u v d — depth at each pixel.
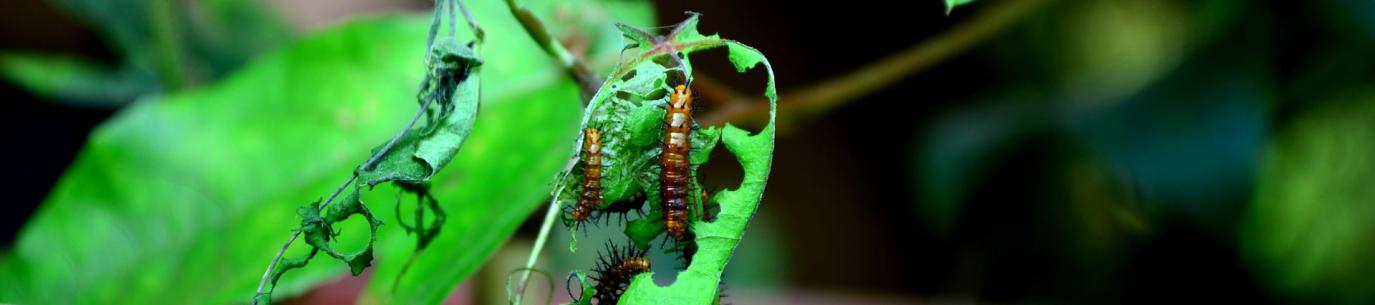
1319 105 0.58
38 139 0.73
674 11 0.69
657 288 0.36
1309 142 0.59
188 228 0.48
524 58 0.47
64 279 0.47
